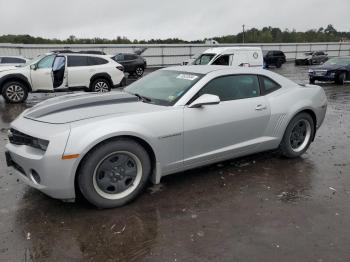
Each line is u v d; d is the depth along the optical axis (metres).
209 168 4.98
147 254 3.00
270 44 42.53
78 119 3.64
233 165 5.12
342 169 5.04
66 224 3.47
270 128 4.99
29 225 3.44
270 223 3.51
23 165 3.64
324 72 17.64
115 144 3.64
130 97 4.33
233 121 4.53
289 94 5.20
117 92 4.69
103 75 13.01
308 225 3.48
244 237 3.26
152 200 3.99
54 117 3.73
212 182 4.51
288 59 44.66
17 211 3.71
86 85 12.74
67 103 4.08
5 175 4.71
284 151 5.30
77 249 3.07
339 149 6.04
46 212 3.70
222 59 16.98
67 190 3.50
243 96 4.77
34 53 30.78
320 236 3.28
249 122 4.71
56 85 12.20
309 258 2.95
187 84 4.44
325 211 3.78
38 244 3.13
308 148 5.93
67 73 12.20
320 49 47.03
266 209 3.81
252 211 3.76
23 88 11.72
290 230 3.38
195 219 3.58
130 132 3.68
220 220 3.56
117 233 3.32
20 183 4.44
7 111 10.17
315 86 5.73
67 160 3.41
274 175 4.77
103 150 3.57
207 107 4.33
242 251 3.04
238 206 3.87
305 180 4.62
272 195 4.16
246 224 3.49
